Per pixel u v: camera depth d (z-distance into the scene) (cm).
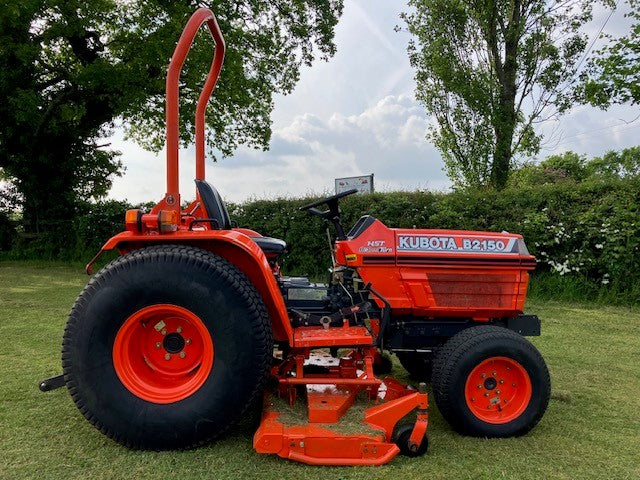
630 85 983
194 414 243
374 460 237
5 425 274
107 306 245
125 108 1182
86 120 1264
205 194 297
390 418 251
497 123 1138
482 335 274
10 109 1116
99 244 1069
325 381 266
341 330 288
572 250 716
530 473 234
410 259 299
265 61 1402
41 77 1246
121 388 245
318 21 1425
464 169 1201
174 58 256
